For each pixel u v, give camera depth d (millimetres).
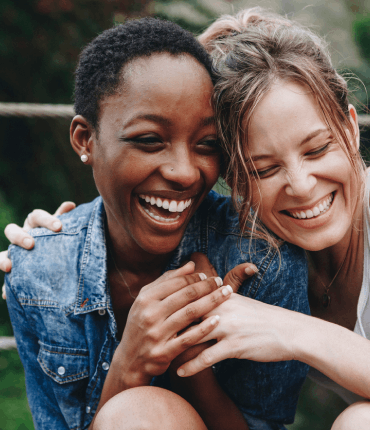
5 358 3664
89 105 1183
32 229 1472
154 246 1213
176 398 1115
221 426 1241
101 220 1401
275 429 1335
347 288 1472
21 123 4797
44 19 4520
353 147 1239
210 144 1170
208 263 1312
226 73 1177
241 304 1156
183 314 1100
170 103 1063
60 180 4918
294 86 1113
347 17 5434
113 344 1340
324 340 1079
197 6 4555
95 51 1160
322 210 1216
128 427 1033
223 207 1452
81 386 1363
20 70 4656
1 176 4730
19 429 3123
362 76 4641
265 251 1306
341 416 1046
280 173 1159
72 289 1360
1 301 4008
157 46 1090
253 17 1487
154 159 1102
